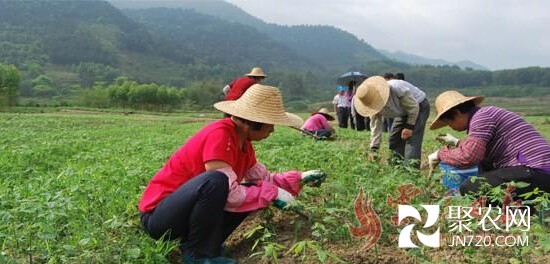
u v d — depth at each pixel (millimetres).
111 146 12453
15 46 169250
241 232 5453
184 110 72562
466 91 144500
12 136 15195
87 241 4422
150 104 71000
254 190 4738
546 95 131375
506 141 5672
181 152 4625
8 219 4711
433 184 6652
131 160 9039
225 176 4398
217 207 4398
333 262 4641
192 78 179750
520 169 5523
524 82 155000
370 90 8070
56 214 4969
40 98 110750
